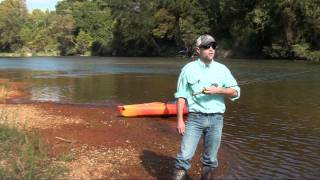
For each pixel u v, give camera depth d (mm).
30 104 19719
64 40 120375
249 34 72500
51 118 15391
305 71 39250
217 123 7219
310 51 61375
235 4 75062
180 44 88062
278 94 23078
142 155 10492
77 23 116938
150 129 14016
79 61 73812
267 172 9555
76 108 18438
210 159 7414
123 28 97250
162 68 49469
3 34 127875
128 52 100875
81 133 12836
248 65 50812
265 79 30797
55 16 122688
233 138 12703
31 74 41562
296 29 62906
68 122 14672
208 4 81562
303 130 13844
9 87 27531
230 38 78938
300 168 9836
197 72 7105
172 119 15914
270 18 67312
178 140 12422
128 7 95438
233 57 74812
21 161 9031
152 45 94938
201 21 82500
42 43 125125
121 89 26906
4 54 127875
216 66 7195
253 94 23109
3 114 15688
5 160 9141
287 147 11672
